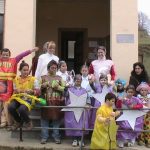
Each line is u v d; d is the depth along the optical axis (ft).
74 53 35.37
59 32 32.99
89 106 17.78
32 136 19.25
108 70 19.62
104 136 16.42
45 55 19.44
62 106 17.69
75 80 18.19
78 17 32.94
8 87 19.47
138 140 18.58
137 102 18.03
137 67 20.08
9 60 19.70
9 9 23.18
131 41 23.47
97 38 32.83
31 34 23.17
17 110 17.71
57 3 32.76
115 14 23.54
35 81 18.19
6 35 23.16
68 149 17.35
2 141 18.38
